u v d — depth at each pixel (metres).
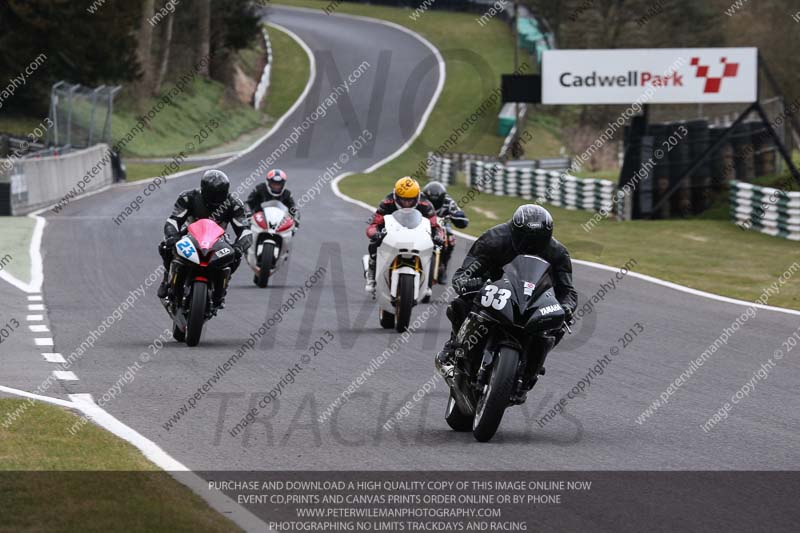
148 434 28.83
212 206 44.22
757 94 109.62
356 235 91.56
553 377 38.22
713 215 110.81
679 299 59.34
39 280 63.81
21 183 106.69
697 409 33.16
